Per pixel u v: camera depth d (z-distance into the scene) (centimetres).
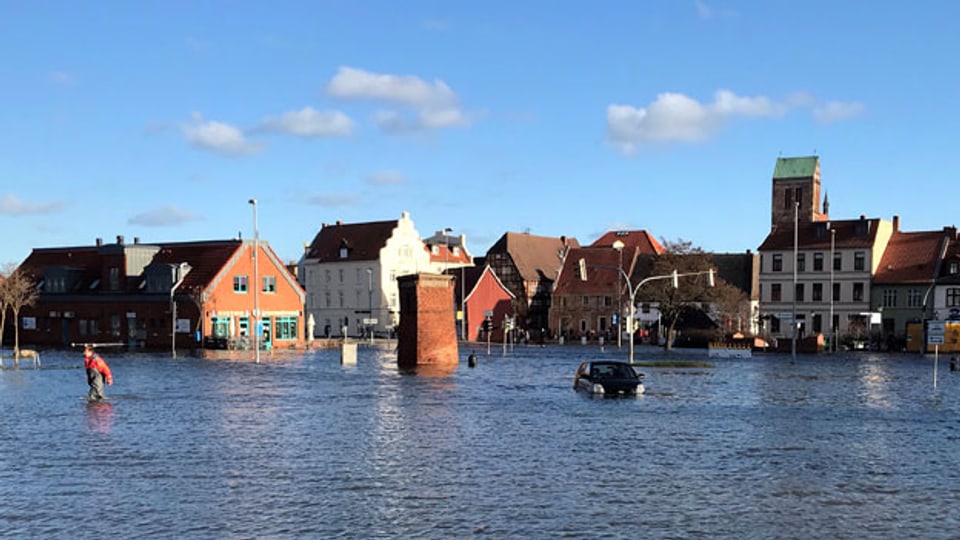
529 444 2361
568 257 12525
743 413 3131
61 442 2362
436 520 1534
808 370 5650
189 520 1530
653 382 4572
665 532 1466
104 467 2003
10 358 6341
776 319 10206
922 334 8156
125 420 2817
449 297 5803
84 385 4094
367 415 2981
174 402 3362
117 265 8612
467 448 2289
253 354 7100
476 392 3869
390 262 11631
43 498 1692
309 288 12262
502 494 1738
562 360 6656
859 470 2023
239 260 8219
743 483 1861
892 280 9575
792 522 1540
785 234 10362
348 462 2075
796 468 2041
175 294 8012
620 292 9862
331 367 5525
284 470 1973
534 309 12619
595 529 1480
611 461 2111
